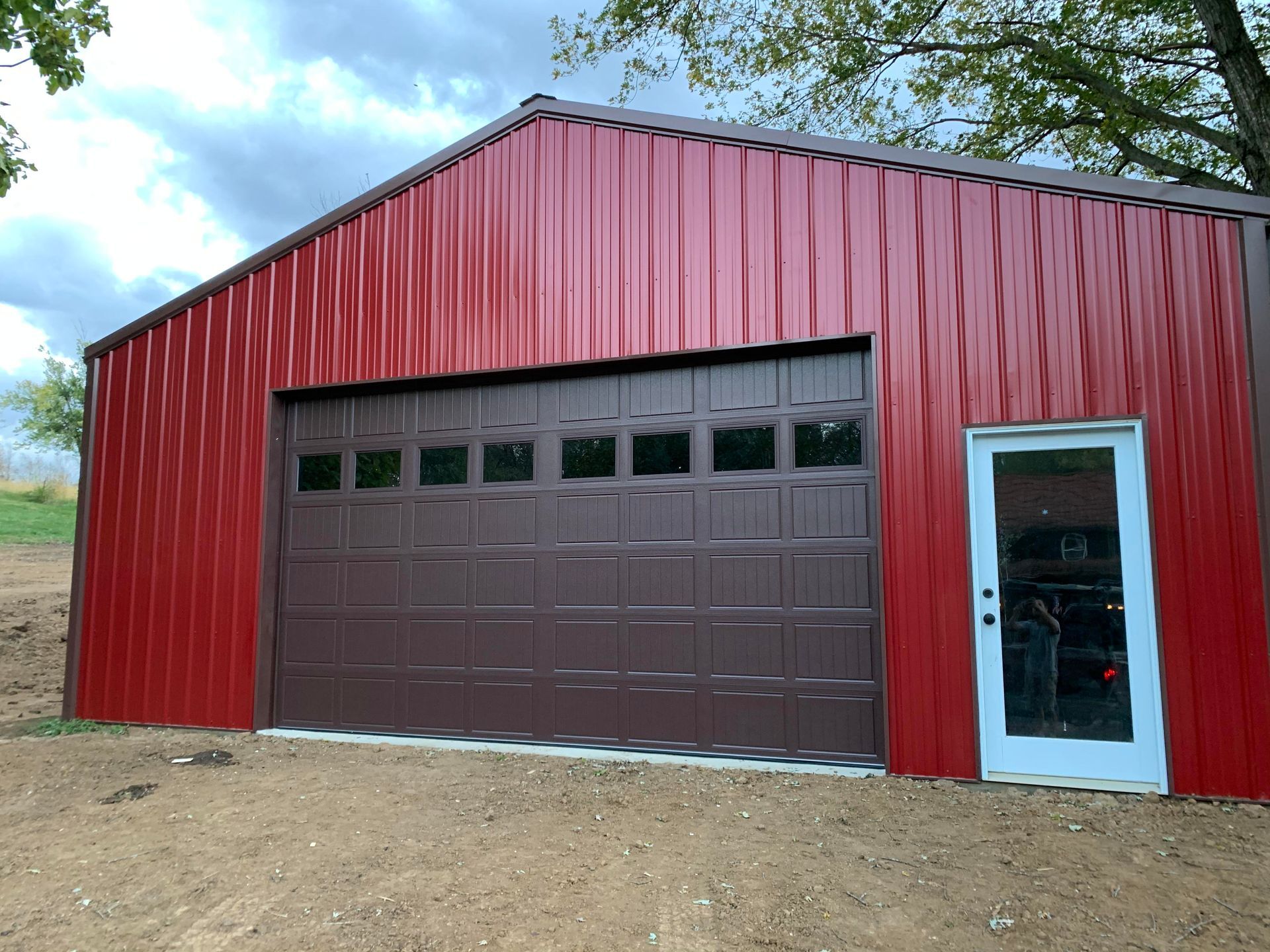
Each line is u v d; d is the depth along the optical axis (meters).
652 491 6.11
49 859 4.12
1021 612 5.06
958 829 4.24
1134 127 12.38
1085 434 5.02
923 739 5.16
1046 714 4.96
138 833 4.48
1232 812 4.38
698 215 6.07
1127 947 3.03
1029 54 12.61
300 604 7.04
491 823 4.51
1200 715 4.63
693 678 5.83
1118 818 4.33
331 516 7.05
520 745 6.20
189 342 7.57
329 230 7.25
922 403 5.35
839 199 5.70
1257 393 4.67
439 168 6.95
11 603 13.00
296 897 3.60
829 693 5.49
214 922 3.38
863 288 5.56
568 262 6.42
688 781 5.18
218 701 6.98
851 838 4.15
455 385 6.82
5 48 6.67
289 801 4.98
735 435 5.94
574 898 3.53
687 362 6.11
